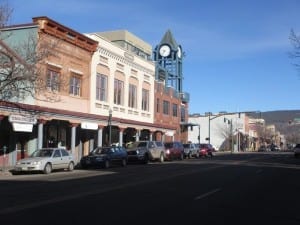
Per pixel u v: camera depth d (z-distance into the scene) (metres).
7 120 34.41
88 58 44.25
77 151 44.47
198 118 126.00
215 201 15.43
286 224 11.61
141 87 56.62
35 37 35.62
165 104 66.44
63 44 39.81
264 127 164.12
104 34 62.31
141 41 67.25
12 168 32.44
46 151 30.70
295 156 62.38
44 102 37.12
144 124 55.00
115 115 49.41
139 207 13.70
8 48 28.81
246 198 16.44
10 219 11.23
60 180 23.30
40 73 31.62
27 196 15.91
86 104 43.75
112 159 37.03
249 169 32.56
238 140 123.44
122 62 51.34
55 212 12.44
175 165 38.75
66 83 38.88
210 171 30.03
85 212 12.55
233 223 11.56
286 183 22.28
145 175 26.55
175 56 75.19
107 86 47.94
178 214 12.65
